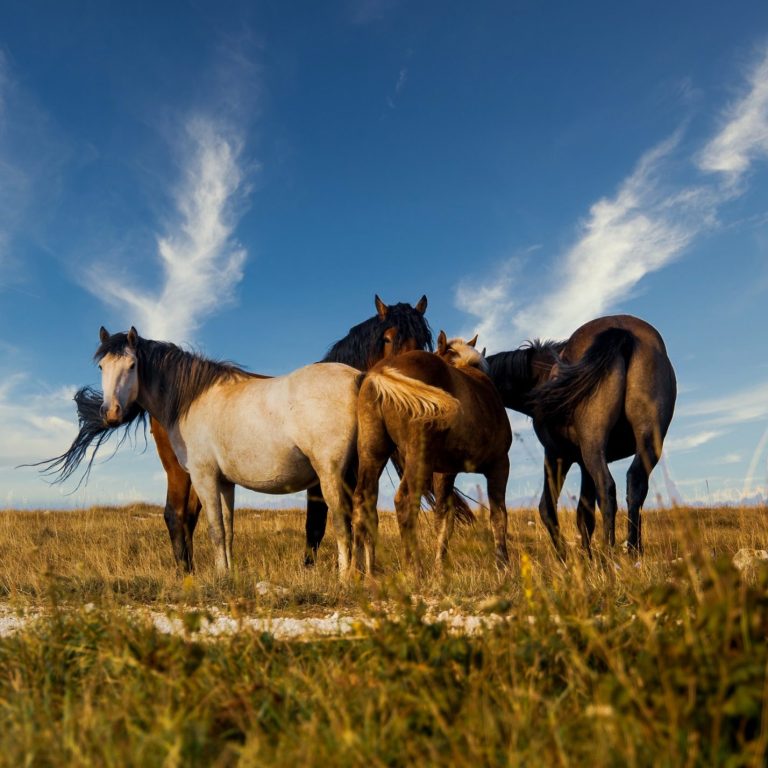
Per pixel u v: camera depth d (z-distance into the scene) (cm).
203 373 770
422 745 233
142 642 339
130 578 662
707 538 819
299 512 1620
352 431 674
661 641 265
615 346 750
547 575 534
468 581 596
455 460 655
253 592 602
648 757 208
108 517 1560
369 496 639
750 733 223
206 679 298
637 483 756
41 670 328
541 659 292
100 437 912
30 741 237
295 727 252
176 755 219
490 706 262
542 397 765
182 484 862
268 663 318
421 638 308
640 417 756
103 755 230
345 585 604
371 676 291
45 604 548
